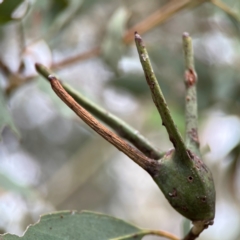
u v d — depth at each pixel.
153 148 0.32
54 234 0.31
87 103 0.32
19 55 0.43
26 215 0.56
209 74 0.54
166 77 0.54
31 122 0.83
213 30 0.60
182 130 0.53
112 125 0.32
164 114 0.30
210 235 0.78
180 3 0.49
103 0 0.58
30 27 0.48
